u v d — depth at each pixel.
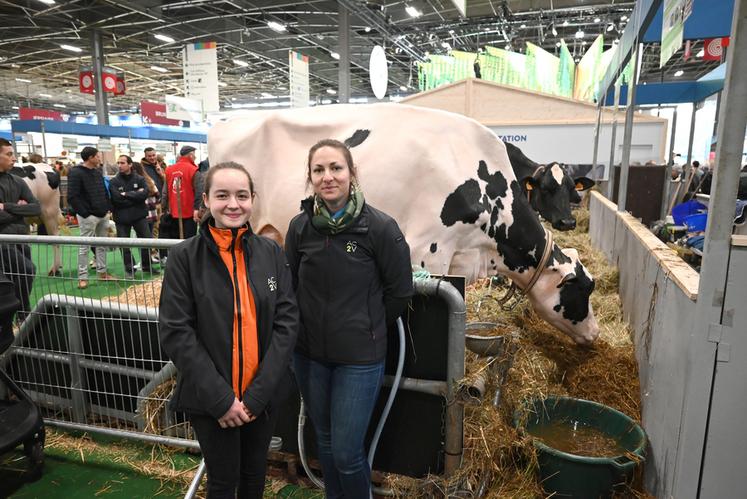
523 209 3.29
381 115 3.10
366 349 1.89
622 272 4.52
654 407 2.42
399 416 2.35
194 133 21.55
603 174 9.87
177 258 1.74
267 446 1.93
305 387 2.02
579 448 2.44
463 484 2.22
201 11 15.13
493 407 2.45
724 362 1.71
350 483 1.95
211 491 1.83
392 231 1.87
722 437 1.75
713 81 7.50
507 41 17.62
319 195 1.87
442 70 17.11
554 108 9.93
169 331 1.68
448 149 3.00
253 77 25.30
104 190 6.79
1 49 19.50
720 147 1.61
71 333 3.02
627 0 14.12
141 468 2.78
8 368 3.22
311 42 17.86
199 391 1.67
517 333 2.83
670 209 8.23
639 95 8.59
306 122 3.24
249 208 1.78
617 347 3.51
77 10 14.91
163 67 22.83
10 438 2.50
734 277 1.65
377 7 14.27
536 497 2.25
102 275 6.39
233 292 1.75
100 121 17.66
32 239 2.79
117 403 3.10
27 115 22.91
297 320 1.87
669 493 1.95
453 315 2.09
